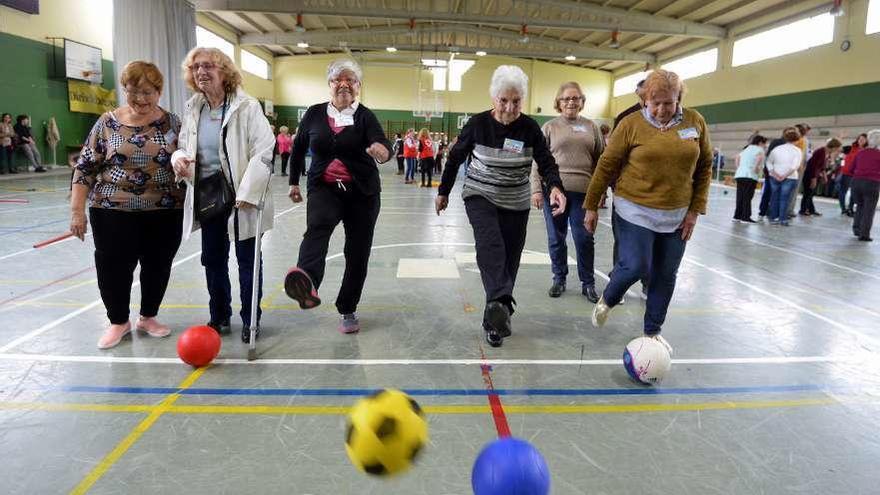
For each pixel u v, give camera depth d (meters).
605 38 26.56
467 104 33.75
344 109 3.33
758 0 19.36
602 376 3.15
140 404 2.68
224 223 3.38
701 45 24.27
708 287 5.29
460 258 6.27
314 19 25.25
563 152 4.52
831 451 2.38
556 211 3.40
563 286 4.82
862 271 6.20
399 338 3.67
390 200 12.55
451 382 3.01
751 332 3.98
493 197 3.53
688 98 25.42
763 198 10.66
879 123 16.08
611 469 2.21
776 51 20.17
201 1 20.27
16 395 2.75
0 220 7.92
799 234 8.94
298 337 3.65
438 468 2.19
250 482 2.07
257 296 3.29
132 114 3.21
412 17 20.45
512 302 3.36
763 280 5.63
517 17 20.88
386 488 2.05
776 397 2.92
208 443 2.34
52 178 14.11
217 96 3.25
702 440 2.46
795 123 19.14
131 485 2.04
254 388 2.88
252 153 3.26
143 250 3.45
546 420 2.61
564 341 3.71
